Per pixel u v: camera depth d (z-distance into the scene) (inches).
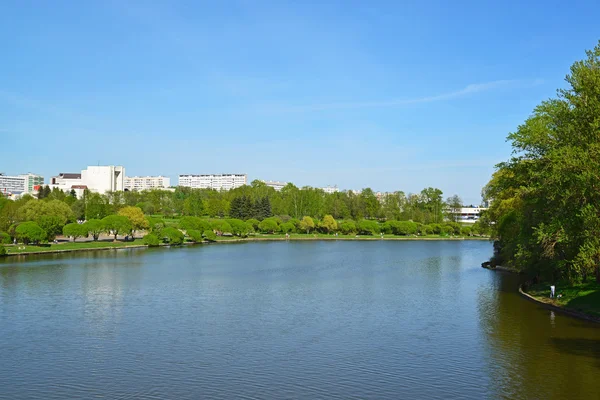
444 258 5964.6
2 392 1569.9
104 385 1628.9
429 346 2039.9
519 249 3321.9
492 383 1620.3
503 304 2896.2
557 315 2576.3
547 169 2578.7
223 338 2177.7
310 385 1626.5
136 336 2213.3
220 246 7588.6
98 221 6727.4
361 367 1795.0
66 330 2314.2
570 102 2517.2
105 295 3213.6
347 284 3747.5
